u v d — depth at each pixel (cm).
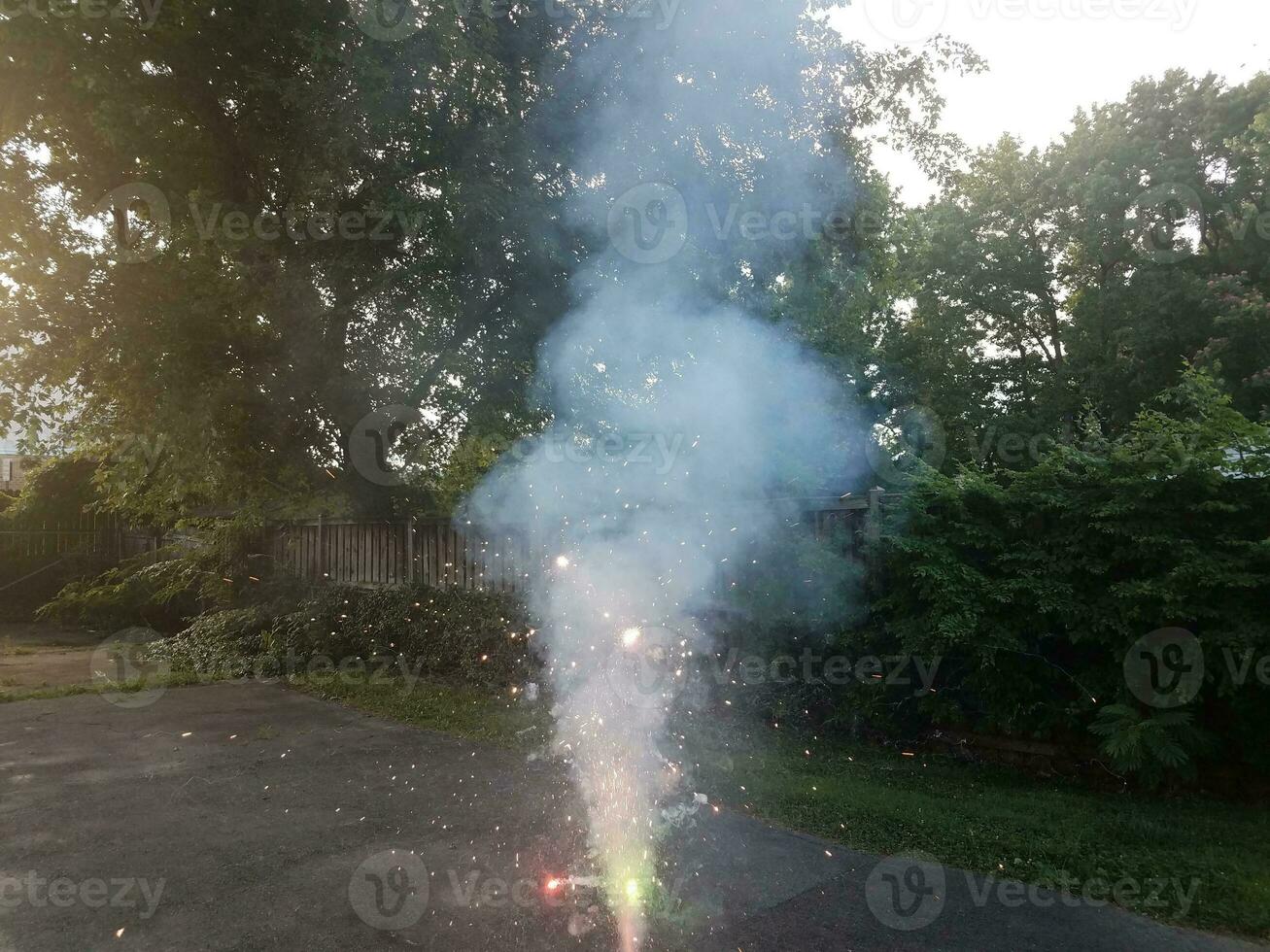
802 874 383
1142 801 467
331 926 339
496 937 329
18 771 565
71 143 864
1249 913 333
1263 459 468
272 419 932
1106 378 1775
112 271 863
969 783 509
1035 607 518
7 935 335
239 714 747
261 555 1245
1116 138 1858
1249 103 1747
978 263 2050
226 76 848
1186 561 460
